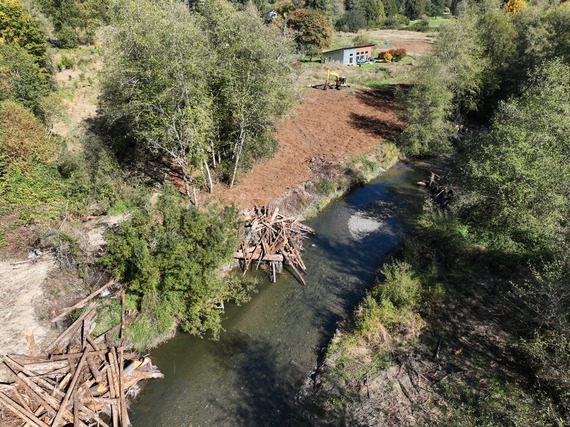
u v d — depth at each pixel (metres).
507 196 22.03
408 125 38.12
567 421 12.10
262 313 19.45
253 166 31.25
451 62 38.78
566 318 14.89
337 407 14.30
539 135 21.25
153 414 14.45
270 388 15.59
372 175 34.03
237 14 24.28
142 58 20.41
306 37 60.62
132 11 19.98
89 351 14.66
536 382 13.89
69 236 18.73
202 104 22.20
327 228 26.62
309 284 21.44
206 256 16.75
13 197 21.72
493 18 42.62
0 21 32.75
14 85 27.27
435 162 36.88
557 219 19.89
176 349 17.25
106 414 13.72
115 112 23.73
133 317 17.27
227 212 19.25
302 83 50.38
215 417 14.42
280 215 24.75
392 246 24.59
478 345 16.05
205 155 24.44
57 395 13.02
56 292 17.33
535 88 29.72
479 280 19.39
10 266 18.69
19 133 22.73
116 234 17.70
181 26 19.88
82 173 23.83
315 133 39.41
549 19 40.59
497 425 12.56
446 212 24.45
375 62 63.06
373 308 17.97
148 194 22.09
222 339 17.89
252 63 22.81
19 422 12.10
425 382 14.75
